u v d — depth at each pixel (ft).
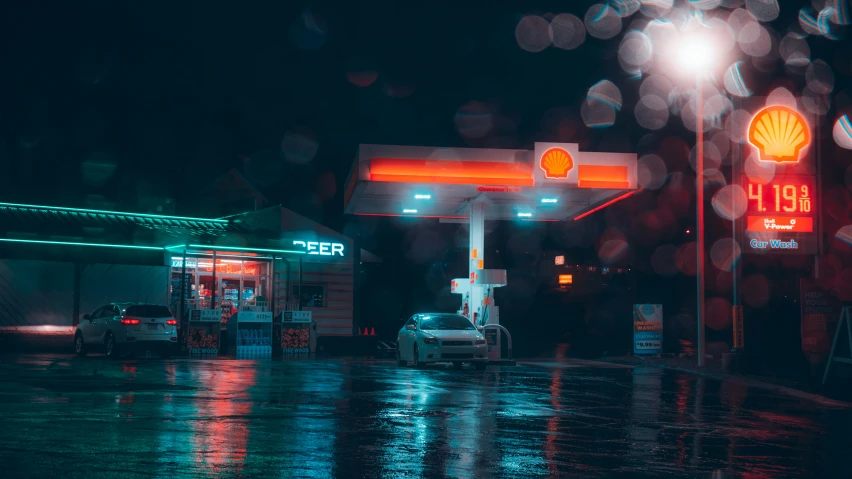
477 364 76.07
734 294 76.89
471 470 25.30
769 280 108.78
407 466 25.64
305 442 29.60
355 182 90.63
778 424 39.86
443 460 26.86
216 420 34.68
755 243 80.94
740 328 75.15
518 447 29.99
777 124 83.25
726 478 25.49
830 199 87.35
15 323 88.69
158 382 51.83
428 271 157.38
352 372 66.28
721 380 69.05
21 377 53.21
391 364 81.10
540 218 110.01
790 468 27.63
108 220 98.07
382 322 149.28
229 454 26.66
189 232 100.53
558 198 94.68
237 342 92.12
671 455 29.40
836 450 31.91
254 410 38.55
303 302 108.58
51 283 90.99
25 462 24.16
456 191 90.63
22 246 89.76
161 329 80.28
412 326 78.69
